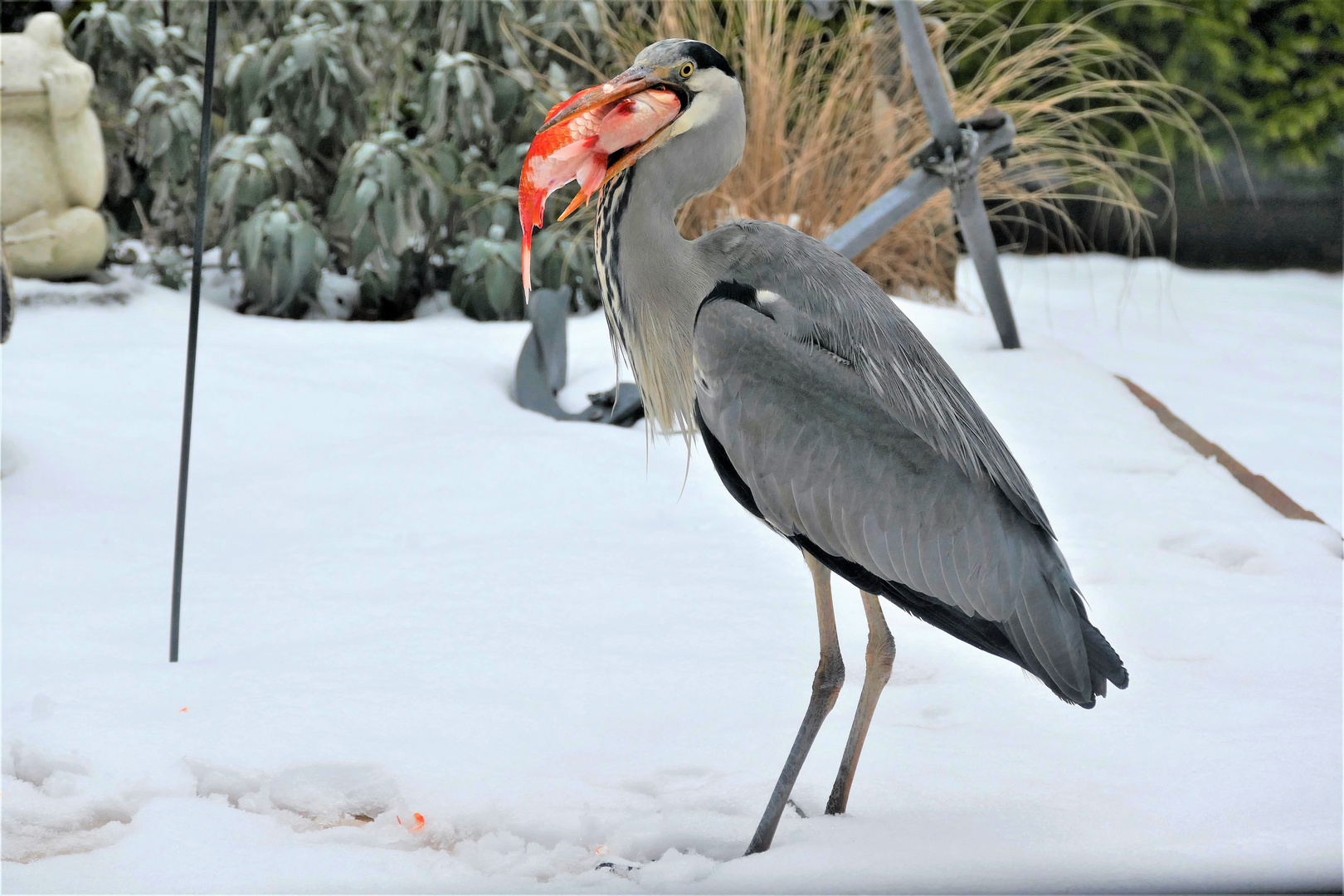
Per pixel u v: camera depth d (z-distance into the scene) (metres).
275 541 9.20
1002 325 15.07
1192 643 7.41
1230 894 4.76
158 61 18.16
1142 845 5.11
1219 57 27.66
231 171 16.19
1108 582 8.32
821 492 5.22
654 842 5.36
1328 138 29.23
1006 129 13.87
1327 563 8.77
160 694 6.63
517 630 7.56
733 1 17.77
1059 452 11.52
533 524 9.55
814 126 17.31
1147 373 16.91
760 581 8.49
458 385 12.98
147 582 8.30
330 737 6.20
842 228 13.55
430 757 6.03
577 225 17.34
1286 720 6.29
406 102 18.14
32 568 8.45
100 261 16.25
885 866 4.95
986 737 6.24
